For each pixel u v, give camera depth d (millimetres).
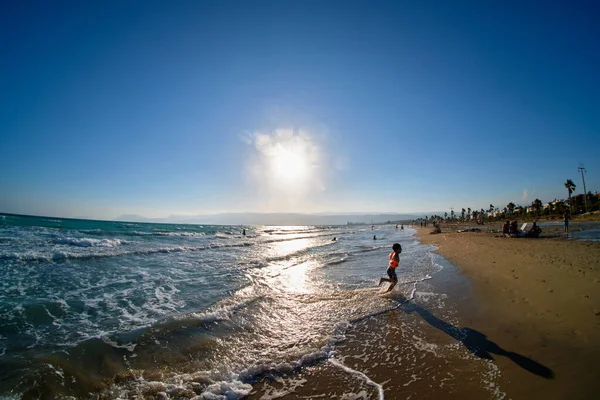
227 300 8812
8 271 11359
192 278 11945
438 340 5879
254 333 6441
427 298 8844
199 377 4637
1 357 4957
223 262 16312
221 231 55531
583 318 6207
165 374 4734
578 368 4457
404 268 14133
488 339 5746
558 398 3826
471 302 8180
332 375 4738
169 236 33250
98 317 7176
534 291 8430
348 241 36156
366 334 6352
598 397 3762
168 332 6316
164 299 8922
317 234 57969
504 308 7414
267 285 11031
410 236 46938
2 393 3967
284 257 19047
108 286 10109
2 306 7531
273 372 4844
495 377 4438
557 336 5586
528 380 4281
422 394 4129
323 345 5801
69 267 12734
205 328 6656
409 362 5062
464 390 4176
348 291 9984
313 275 13008
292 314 7699
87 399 4023
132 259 15805
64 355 5121
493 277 10680
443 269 13242
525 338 5637
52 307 7703
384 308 8047
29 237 21078
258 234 52000
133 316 7324
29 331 6141
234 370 4875
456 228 59781
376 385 4410
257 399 4125
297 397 4172
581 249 15781
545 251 15586
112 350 5441
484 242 23422
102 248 19031
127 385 4395
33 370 4570
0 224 29391
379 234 57656
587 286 8250
